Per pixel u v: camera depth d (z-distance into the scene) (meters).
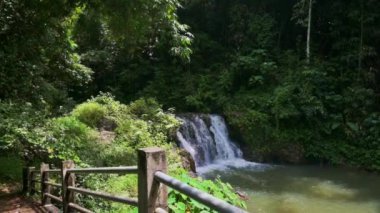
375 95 15.86
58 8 10.17
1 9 10.42
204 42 19.92
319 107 15.09
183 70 19.05
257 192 10.79
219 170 13.41
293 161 14.64
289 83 16.36
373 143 14.20
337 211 9.34
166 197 2.64
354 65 16.95
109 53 19.08
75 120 10.23
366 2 16.88
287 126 15.48
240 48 19.47
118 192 6.75
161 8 9.59
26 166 8.29
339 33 17.77
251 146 15.26
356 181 12.17
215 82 17.91
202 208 3.88
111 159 9.00
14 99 10.26
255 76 17.12
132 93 19.00
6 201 6.91
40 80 11.39
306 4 18.30
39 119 8.91
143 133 10.73
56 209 6.21
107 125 11.47
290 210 9.33
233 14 20.22
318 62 17.17
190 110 17.00
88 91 19.00
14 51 10.48
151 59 19.45
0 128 7.88
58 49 12.05
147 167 2.54
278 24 20.02
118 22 9.88
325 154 14.62
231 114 16.00
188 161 10.89
